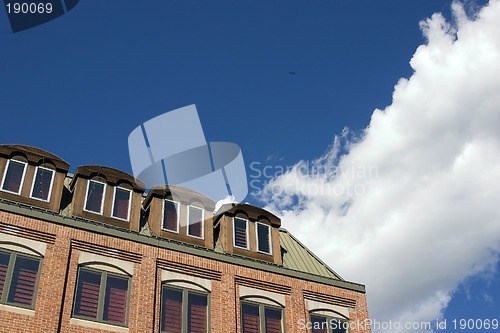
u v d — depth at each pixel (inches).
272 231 1011.9
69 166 876.0
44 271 762.8
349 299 985.5
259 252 970.7
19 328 706.2
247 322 883.4
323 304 959.6
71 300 762.2
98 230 834.8
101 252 822.5
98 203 874.1
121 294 807.7
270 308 914.1
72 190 894.4
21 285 743.7
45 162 862.5
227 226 968.3
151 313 805.2
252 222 999.0
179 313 838.5
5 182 821.9
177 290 856.3
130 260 837.8
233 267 917.2
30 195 826.8
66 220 817.5
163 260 863.1
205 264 895.1
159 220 910.4
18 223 781.9
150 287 826.2
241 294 901.2
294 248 1066.1
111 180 899.4
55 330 724.0
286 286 943.0
